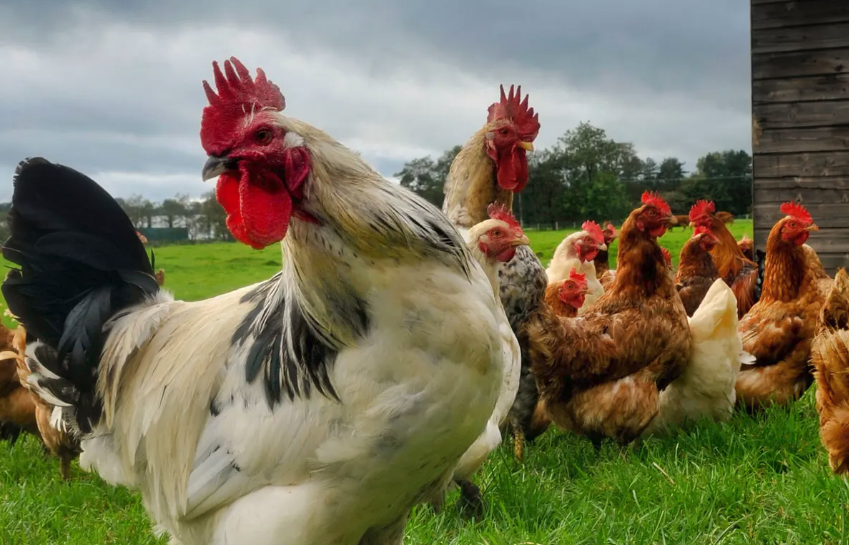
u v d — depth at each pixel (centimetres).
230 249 848
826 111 314
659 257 192
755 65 321
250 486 116
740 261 282
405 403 104
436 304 102
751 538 149
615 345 187
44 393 138
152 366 131
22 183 134
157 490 130
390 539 129
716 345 198
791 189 319
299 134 103
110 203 137
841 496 155
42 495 178
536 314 187
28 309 135
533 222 1299
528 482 170
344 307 104
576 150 1494
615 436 191
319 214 102
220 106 106
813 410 209
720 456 179
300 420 110
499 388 113
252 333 123
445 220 109
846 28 309
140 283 137
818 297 205
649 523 154
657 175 1583
